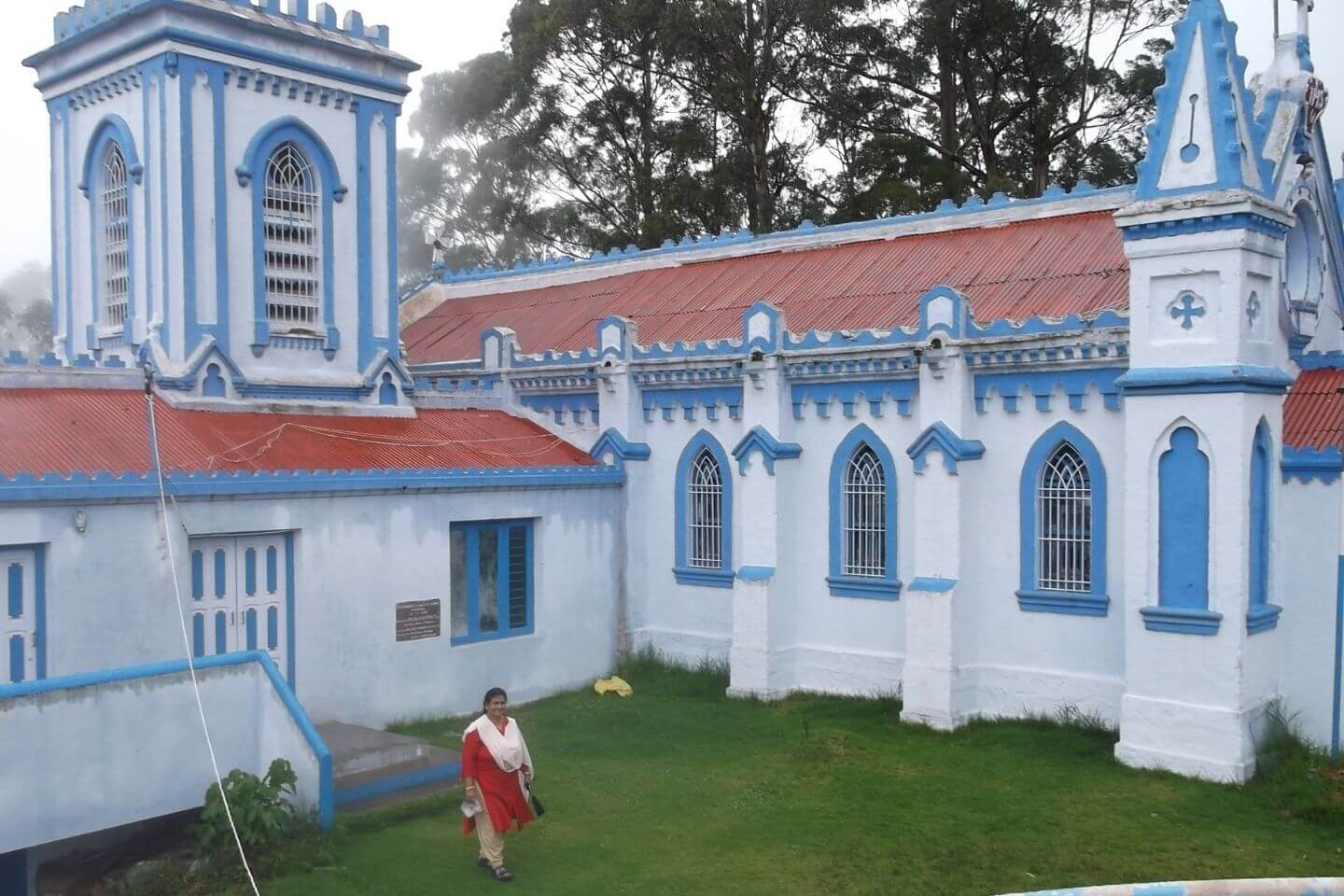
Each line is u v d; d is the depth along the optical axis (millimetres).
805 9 41250
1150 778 16141
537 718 20062
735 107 43000
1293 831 14086
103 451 16719
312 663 17938
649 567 23906
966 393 19281
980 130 43844
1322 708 16812
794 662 21672
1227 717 15914
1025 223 23344
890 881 12484
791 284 24938
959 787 15828
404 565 19328
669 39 42156
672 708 20594
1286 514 17109
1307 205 18781
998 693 19188
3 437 16250
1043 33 42094
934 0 41656
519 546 21828
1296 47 18938
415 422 22953
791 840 13797
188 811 14047
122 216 21875
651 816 14719
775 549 21266
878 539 20828
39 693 11922
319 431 20500
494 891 12094
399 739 16312
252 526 17141
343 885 12141
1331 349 19891
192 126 20281
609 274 29953
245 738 13773
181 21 20078
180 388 19672
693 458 23172
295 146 21969
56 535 14938
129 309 21172
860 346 20281
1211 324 16234
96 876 12922
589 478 22828
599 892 12141
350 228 22672
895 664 20391
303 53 21766
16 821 11703
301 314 22109
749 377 21734
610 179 47688
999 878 12555
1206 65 16359
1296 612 17016
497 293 32281
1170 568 16625
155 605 15953
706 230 43844
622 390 23609
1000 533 19250
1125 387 16859
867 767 16828
